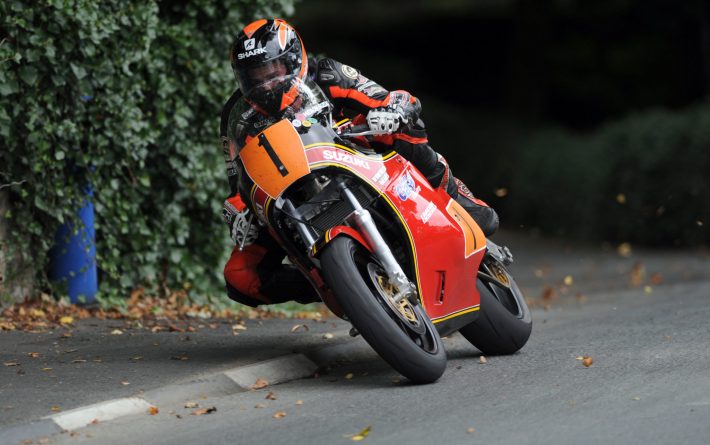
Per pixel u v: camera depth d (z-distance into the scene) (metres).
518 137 71.75
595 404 17.39
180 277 30.78
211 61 30.72
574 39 96.75
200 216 31.50
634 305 33.28
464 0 112.44
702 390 17.91
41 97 26.61
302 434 16.44
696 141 54.25
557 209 63.75
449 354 23.55
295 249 19.44
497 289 23.75
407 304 19.38
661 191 55.62
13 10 25.59
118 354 22.61
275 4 32.31
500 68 106.44
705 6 82.75
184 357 22.25
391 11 111.81
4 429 16.83
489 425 16.39
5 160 26.55
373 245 18.73
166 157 30.16
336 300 19.38
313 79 20.27
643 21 88.69
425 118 75.31
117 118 28.14
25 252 27.33
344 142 19.36
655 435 15.45
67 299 28.03
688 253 53.69
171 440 16.52
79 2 26.30
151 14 28.30
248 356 22.23
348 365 22.86
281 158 18.73
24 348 23.23
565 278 46.16
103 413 18.02
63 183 27.39
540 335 25.84
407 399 18.42
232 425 17.27
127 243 29.73
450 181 22.20
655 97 95.00
